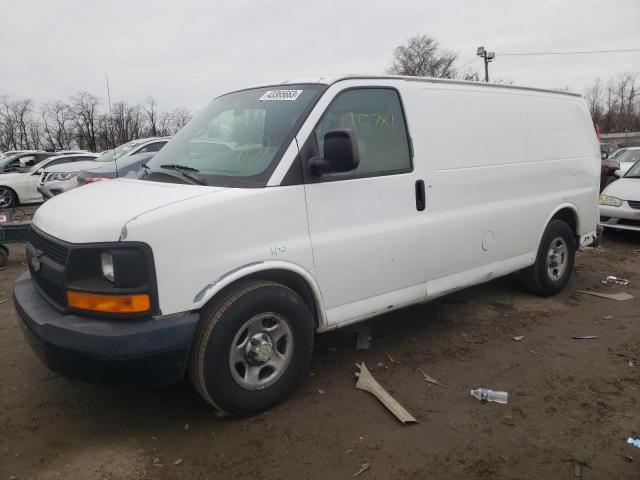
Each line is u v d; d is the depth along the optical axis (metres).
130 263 2.68
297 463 2.80
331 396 3.50
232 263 2.97
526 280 5.47
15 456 2.88
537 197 5.06
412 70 52.28
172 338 2.76
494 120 4.59
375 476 2.70
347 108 3.56
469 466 2.78
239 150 3.46
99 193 3.38
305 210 3.27
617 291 5.90
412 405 3.39
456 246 4.22
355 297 3.61
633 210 8.44
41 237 3.18
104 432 3.11
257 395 3.19
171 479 2.68
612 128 75.31
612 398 3.47
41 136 61.44
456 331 4.67
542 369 3.92
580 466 2.77
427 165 3.96
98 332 2.68
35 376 3.84
